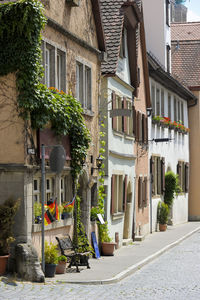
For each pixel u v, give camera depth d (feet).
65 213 54.90
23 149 46.16
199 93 143.02
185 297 40.40
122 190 81.25
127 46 85.76
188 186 141.28
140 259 63.41
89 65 64.03
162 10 128.06
